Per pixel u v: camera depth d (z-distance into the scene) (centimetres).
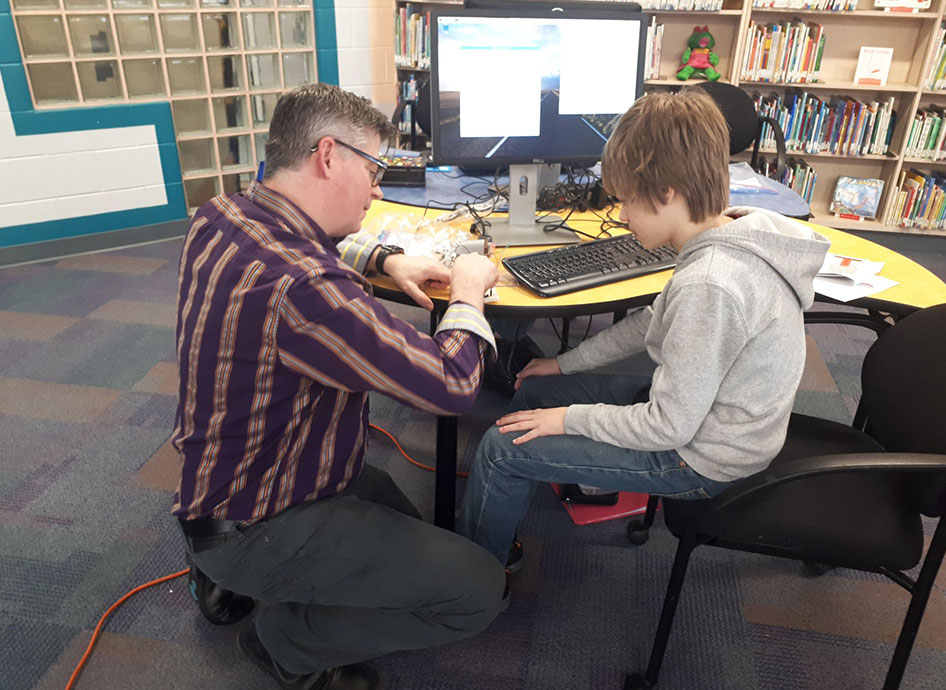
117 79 334
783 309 109
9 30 301
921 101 372
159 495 193
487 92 166
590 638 155
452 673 147
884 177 385
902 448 127
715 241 108
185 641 153
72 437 215
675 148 106
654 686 144
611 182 116
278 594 120
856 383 251
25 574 168
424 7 386
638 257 154
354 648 127
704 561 175
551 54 166
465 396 112
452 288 125
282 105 105
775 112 363
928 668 148
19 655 149
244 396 104
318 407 111
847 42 368
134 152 347
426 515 189
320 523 115
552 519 189
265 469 110
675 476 122
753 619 160
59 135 326
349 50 385
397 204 196
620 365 264
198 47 343
